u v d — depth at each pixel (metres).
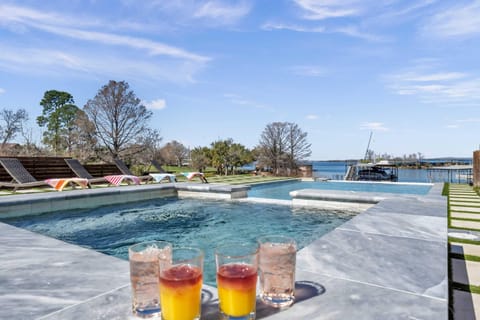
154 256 1.14
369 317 1.17
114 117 21.09
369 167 23.50
